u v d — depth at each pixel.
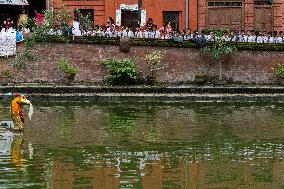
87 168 27.17
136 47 55.03
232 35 56.12
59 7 59.62
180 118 39.97
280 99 49.12
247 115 41.72
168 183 25.20
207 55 55.50
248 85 54.41
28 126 36.72
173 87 50.53
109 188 24.45
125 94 48.72
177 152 30.28
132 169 27.12
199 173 26.67
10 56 53.47
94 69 54.38
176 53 55.19
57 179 25.48
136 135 34.19
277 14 61.09
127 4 60.34
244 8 60.69
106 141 32.56
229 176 26.33
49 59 53.97
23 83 53.09
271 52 56.06
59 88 49.03
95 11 60.34
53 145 31.50
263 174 26.67
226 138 33.72
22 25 55.94
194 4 60.53
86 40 54.34
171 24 60.78
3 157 28.88
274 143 32.62
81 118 39.62
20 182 24.98
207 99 48.59
